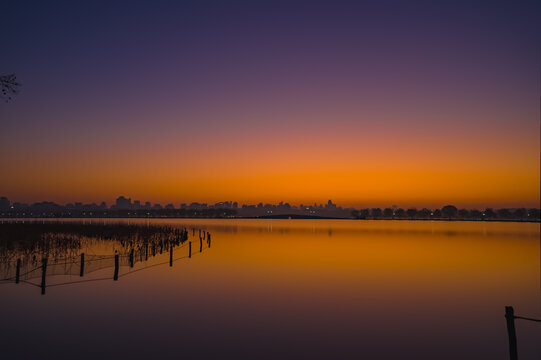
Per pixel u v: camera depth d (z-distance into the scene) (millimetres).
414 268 31953
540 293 22391
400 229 129750
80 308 17609
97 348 12820
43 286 20594
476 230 122062
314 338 14289
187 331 14789
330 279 26406
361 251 46562
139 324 15484
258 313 17516
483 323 16484
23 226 80812
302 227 150125
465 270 31047
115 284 23312
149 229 76500
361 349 13266
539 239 72688
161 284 23562
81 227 83562
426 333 15062
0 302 18547
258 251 45656
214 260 36094
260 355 12523
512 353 10711
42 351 12453
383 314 17656
